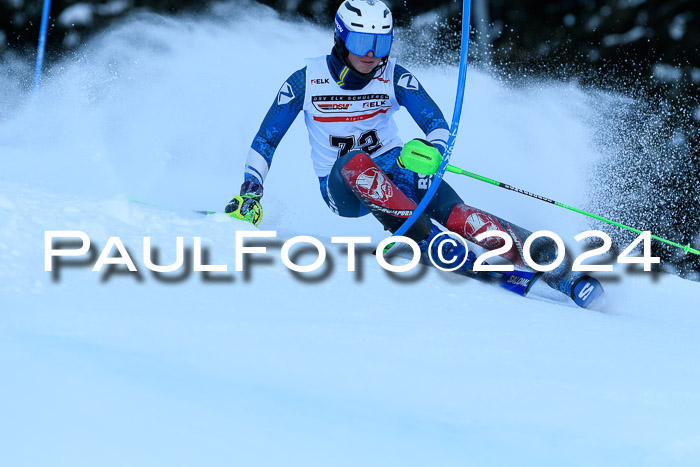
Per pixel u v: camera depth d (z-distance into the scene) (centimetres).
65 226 1096
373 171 1297
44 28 2055
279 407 629
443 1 4491
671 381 855
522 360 870
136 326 790
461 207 1303
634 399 776
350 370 758
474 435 638
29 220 1079
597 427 688
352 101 1452
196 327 815
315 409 639
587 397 766
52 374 606
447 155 1262
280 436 573
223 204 1869
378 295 1066
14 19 4600
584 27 4653
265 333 830
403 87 1462
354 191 1302
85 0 4578
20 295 847
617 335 1063
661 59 4616
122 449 514
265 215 1777
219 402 615
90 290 898
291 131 1953
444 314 1032
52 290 878
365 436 600
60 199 1220
